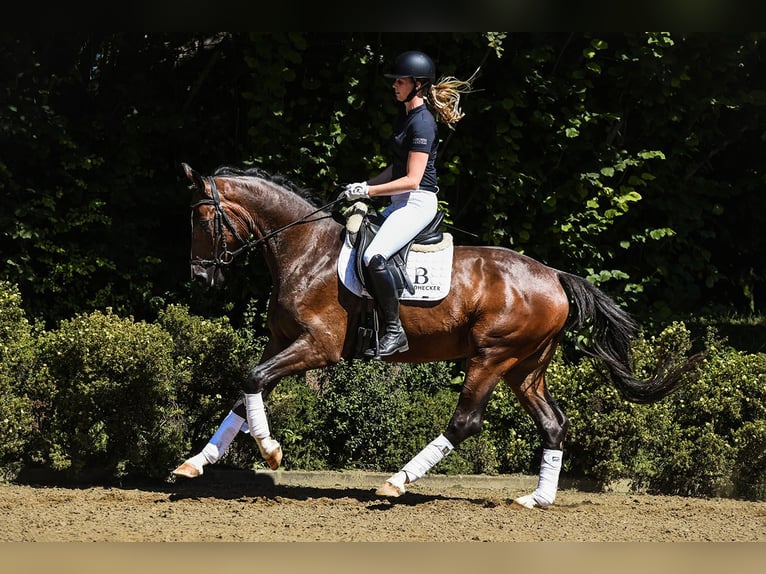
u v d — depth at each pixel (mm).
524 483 11883
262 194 10062
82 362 10523
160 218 14492
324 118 13844
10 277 13102
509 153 13727
